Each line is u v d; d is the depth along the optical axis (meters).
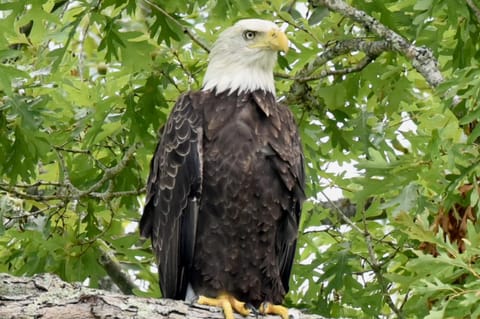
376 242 12.91
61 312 8.27
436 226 10.66
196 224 10.56
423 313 10.85
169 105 13.34
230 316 10.05
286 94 13.32
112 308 8.43
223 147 10.59
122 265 14.44
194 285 10.73
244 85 11.20
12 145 12.31
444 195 10.76
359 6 12.29
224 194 10.51
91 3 11.73
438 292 9.23
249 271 10.64
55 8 12.13
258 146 10.60
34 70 13.04
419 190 11.09
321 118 13.22
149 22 13.70
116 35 11.84
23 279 8.45
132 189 13.09
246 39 11.51
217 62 11.51
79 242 12.84
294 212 10.85
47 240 12.62
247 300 10.71
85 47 15.88
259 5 12.81
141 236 11.45
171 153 10.91
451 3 10.51
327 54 12.54
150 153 12.87
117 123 12.88
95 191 13.11
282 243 10.93
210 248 10.57
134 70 12.28
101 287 15.49
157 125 12.65
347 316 13.39
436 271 9.04
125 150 13.38
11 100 11.59
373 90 13.09
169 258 10.83
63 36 12.93
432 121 10.65
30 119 11.59
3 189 12.47
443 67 12.27
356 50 12.38
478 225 10.24
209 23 13.24
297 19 13.45
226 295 10.51
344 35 12.55
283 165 10.64
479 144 10.57
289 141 10.84
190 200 10.60
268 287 10.77
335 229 13.51
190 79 12.73
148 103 12.61
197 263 10.64
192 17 13.54
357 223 13.23
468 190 10.47
